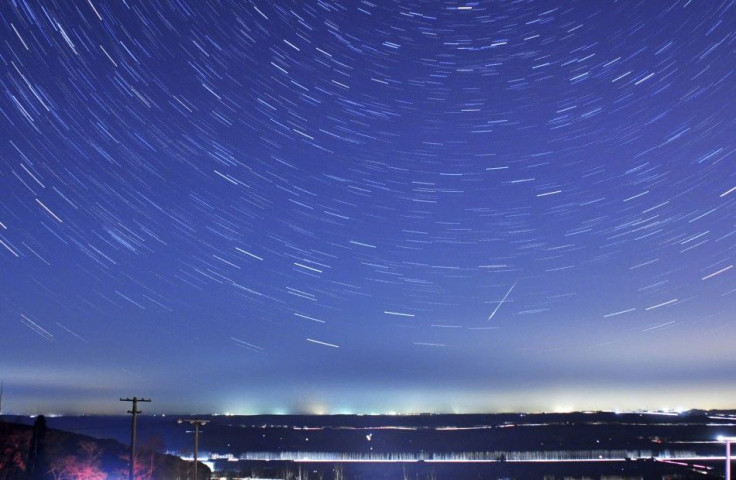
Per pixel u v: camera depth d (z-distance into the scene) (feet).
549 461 338.13
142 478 163.94
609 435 551.18
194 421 137.80
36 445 137.80
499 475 269.85
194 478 134.51
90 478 141.18
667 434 555.28
